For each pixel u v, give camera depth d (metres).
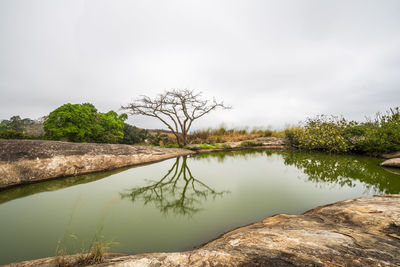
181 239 2.23
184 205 3.35
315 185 4.33
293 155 9.78
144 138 23.20
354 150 9.85
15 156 4.38
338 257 1.12
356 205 2.39
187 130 15.20
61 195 3.73
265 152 11.63
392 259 1.08
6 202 3.33
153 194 4.05
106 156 6.31
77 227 2.48
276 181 4.77
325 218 2.18
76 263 1.28
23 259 1.81
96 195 3.79
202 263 1.12
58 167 4.96
